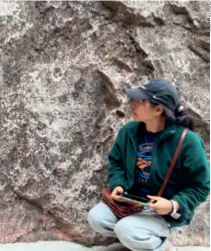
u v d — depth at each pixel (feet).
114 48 7.14
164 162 6.21
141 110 6.15
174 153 6.18
